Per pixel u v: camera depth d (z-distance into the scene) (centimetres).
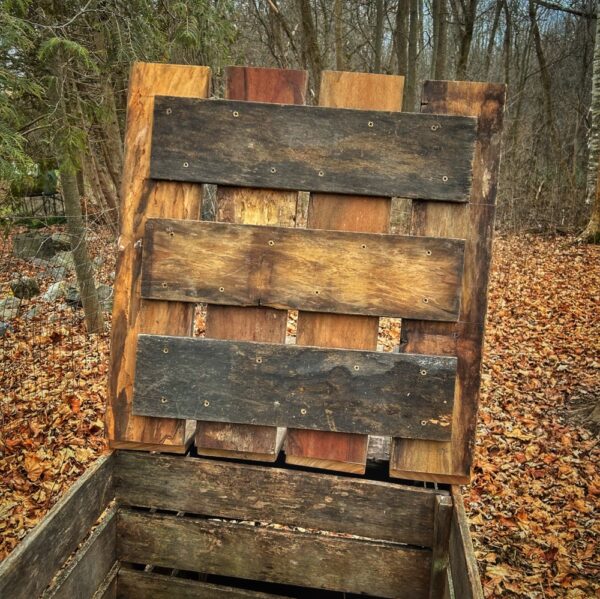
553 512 377
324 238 176
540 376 591
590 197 1298
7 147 451
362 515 186
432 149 172
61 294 764
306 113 174
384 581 188
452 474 180
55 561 159
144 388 184
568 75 2047
